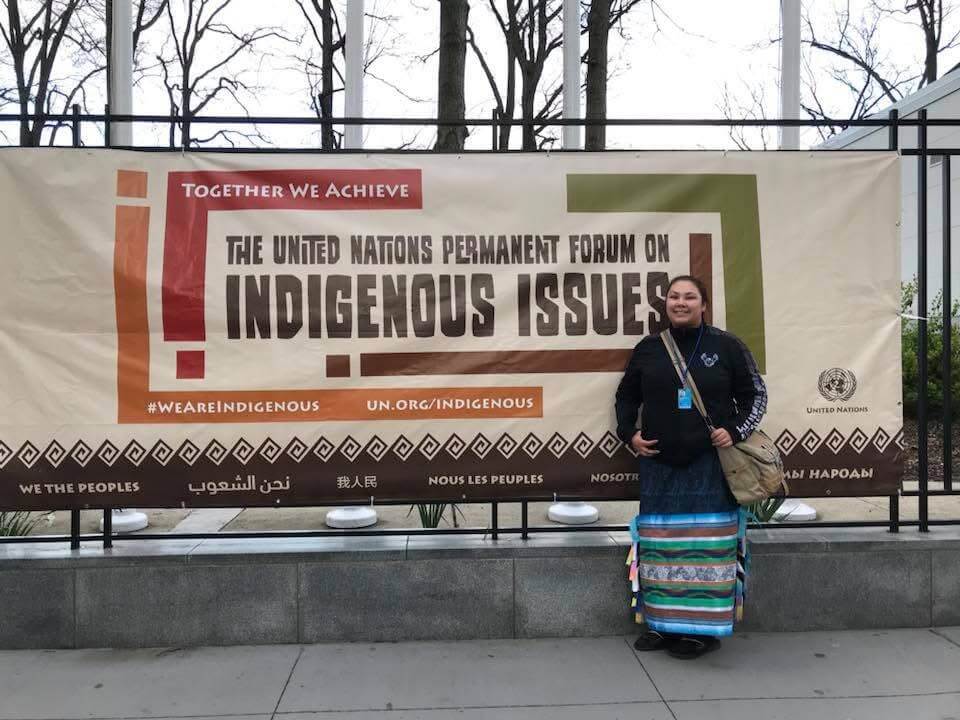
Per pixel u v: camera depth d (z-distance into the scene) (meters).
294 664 3.62
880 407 3.99
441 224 3.94
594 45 8.26
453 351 3.92
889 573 3.96
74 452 3.82
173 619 3.81
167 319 3.85
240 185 3.90
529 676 3.49
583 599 3.91
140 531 4.67
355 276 3.90
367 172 3.93
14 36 14.84
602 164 3.98
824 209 4.01
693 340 3.57
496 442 3.92
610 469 3.94
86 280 3.83
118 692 3.35
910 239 11.98
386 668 3.58
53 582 3.78
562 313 3.94
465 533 4.00
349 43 5.39
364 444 3.89
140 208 3.87
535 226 3.95
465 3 6.88
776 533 4.11
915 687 3.38
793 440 3.98
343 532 3.96
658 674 3.51
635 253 3.97
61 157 3.84
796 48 5.42
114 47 5.41
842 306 4.00
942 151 3.99
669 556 3.58
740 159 4.00
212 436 3.85
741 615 3.66
